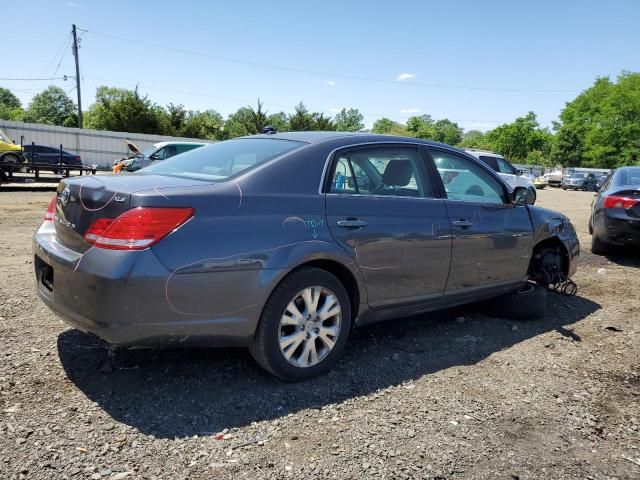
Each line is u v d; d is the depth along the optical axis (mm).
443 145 4426
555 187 51531
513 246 4691
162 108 51031
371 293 3654
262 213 3123
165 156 17875
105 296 2709
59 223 3176
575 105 91875
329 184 3500
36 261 3371
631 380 3707
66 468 2383
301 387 3307
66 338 3822
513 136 94000
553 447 2820
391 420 2984
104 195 2883
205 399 3078
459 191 4402
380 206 3699
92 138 36156
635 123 74438
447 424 2979
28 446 2521
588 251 8750
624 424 3104
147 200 2785
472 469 2578
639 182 8000
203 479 2375
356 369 3641
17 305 4477
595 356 4129
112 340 2764
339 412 3037
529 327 4773
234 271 2961
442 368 3754
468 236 4246
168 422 2812
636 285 6508
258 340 3162
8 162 17016
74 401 2967
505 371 3762
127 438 2643
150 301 2752
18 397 2965
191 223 2869
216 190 3037
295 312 3262
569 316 5152
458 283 4254
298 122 54125
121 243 2732
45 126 34469
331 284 3396
